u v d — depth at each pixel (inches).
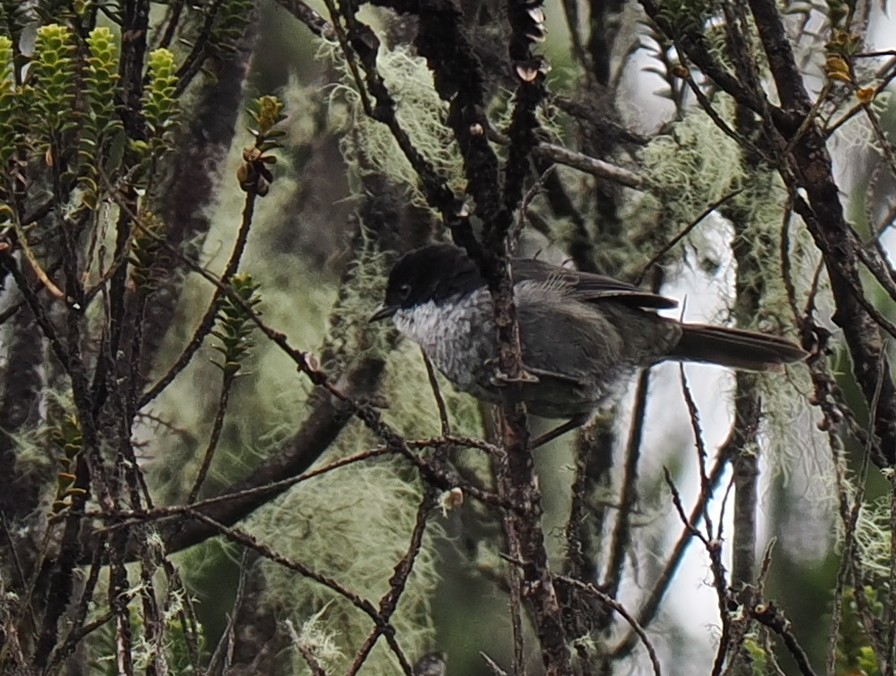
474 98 240.7
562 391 386.6
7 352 365.4
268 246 459.2
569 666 233.9
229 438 437.4
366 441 427.2
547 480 445.4
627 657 378.9
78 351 236.7
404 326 385.4
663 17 292.7
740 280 421.4
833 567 421.7
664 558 420.8
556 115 461.7
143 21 268.2
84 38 277.6
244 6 283.4
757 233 414.3
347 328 427.8
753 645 274.7
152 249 253.4
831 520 423.2
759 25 317.7
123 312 253.8
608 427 422.9
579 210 439.8
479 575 442.6
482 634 438.0
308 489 416.8
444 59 239.6
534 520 239.3
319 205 466.0
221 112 412.8
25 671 233.3
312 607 415.2
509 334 244.7
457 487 235.9
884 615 323.6
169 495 421.7
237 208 462.0
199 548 418.9
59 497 251.9
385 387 428.5
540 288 383.2
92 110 241.6
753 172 416.2
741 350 394.3
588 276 389.7
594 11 445.4
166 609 249.3
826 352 303.3
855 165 424.5
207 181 404.8
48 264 326.3
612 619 372.5
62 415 347.6
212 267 453.4
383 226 433.7
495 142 394.0
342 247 460.4
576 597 288.8
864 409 422.6
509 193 239.8
